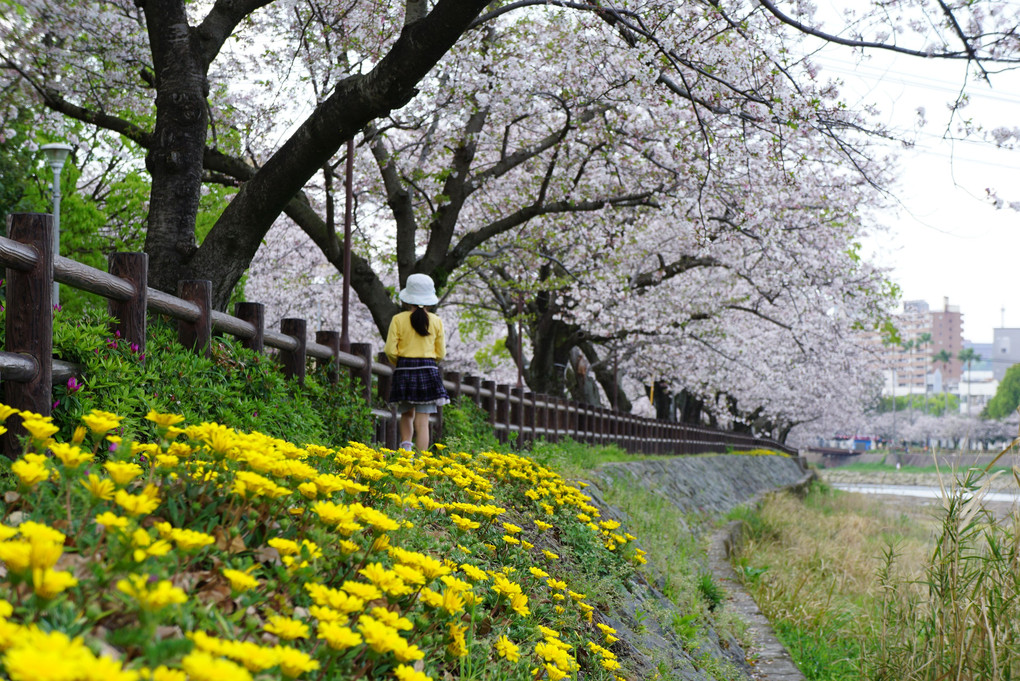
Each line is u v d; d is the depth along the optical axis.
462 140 11.25
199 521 1.97
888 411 126.56
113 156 18.23
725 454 29.48
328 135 6.68
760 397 35.84
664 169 12.41
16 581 1.30
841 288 17.42
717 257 17.23
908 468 83.38
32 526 1.31
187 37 7.34
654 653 4.66
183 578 1.75
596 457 12.88
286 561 1.78
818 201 14.41
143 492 1.79
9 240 3.21
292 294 21.83
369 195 14.17
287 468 2.08
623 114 11.59
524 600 2.61
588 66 10.91
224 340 5.43
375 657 1.66
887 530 17.62
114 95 11.33
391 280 21.23
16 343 3.31
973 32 7.91
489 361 28.81
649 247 18.20
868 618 7.53
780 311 23.84
